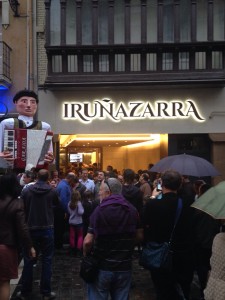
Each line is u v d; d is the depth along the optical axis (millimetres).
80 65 13977
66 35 14055
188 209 5039
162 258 4902
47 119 14359
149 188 10508
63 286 7402
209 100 14234
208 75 13781
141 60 13898
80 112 14328
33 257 5453
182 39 13922
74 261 9375
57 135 14367
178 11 13766
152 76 13797
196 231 5969
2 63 13523
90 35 14039
